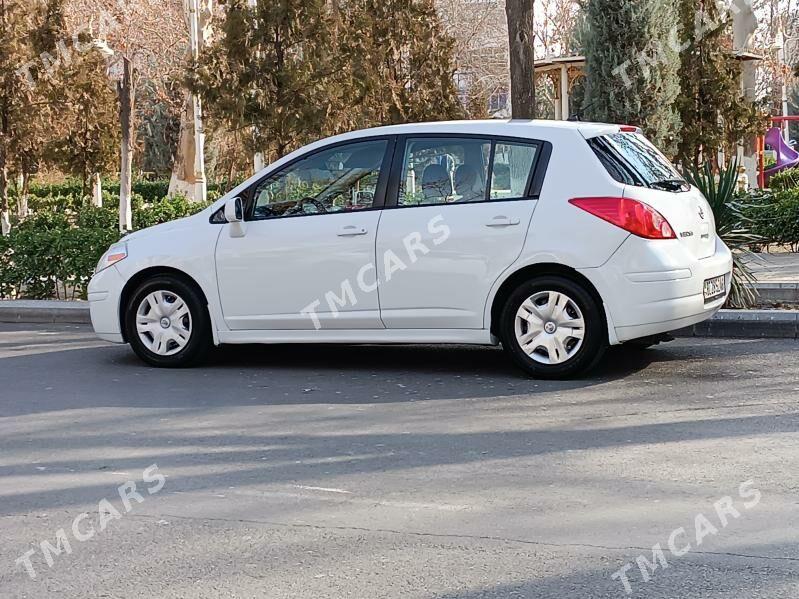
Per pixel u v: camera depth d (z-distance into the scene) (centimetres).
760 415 654
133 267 857
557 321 759
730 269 823
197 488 533
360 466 564
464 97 3909
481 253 760
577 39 1484
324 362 874
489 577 405
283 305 816
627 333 739
